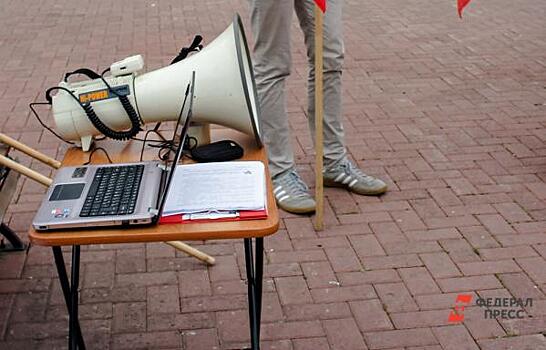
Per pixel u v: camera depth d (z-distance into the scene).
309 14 3.73
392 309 3.20
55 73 6.27
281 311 3.19
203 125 2.60
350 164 4.23
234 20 2.59
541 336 3.03
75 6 8.69
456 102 5.57
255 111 2.60
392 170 4.46
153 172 2.27
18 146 2.84
